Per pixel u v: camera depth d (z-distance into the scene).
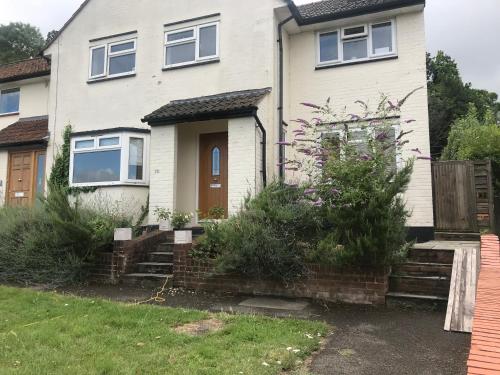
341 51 12.46
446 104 27.94
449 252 7.86
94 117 13.96
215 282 8.09
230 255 7.59
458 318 5.81
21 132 15.89
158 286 8.59
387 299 6.95
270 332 5.32
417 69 11.52
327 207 7.35
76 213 9.48
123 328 5.51
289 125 12.58
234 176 10.52
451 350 4.88
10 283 9.17
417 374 4.22
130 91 13.51
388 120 9.13
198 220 11.62
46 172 14.59
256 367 4.18
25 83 17.72
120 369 4.11
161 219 11.11
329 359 4.60
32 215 9.95
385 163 7.68
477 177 10.97
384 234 6.89
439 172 11.19
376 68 11.91
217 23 12.55
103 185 12.11
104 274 9.18
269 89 11.59
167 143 11.37
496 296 5.33
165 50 13.22
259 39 11.94
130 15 13.86
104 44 14.15
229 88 12.15
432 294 7.00
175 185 11.41
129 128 12.20
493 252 8.02
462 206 10.94
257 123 10.58
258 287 7.82
